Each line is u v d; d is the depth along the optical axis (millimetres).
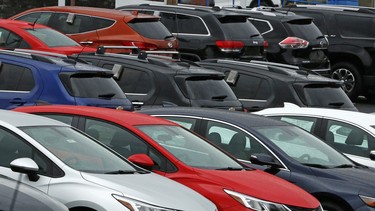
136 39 30844
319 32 36156
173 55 31625
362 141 20922
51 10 32469
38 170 13852
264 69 26625
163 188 14414
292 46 34875
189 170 15906
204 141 17250
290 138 18703
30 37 28719
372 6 57594
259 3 49844
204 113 18781
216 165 16594
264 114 21969
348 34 38094
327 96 26688
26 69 22172
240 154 18078
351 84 38062
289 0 51469
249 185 15852
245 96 26484
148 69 24750
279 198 15773
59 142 14641
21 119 14859
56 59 22781
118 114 17047
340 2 54531
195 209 14055
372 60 37656
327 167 18344
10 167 13367
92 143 15250
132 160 15430
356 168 18844
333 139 21156
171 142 16656
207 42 32969
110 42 31141
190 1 48219
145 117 17203
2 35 29109
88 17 31688
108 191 13711
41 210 11797
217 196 15562
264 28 35469
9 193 11930
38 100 21844
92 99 22266
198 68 25516
